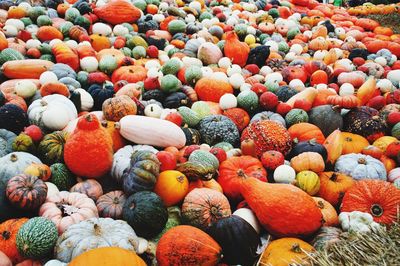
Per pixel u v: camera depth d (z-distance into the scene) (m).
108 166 2.17
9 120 2.41
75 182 2.19
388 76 3.85
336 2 8.49
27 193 1.86
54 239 1.75
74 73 3.17
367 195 2.09
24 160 2.09
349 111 2.97
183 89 3.12
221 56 3.81
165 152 2.21
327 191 2.27
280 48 4.39
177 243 1.74
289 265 1.68
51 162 2.24
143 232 1.90
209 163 2.24
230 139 2.71
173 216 2.04
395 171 2.47
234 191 2.23
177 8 4.83
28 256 1.72
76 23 3.98
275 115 2.91
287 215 1.90
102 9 4.27
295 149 2.57
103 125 2.40
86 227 1.80
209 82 3.15
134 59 3.76
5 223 1.81
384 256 1.64
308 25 5.41
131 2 4.81
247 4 5.65
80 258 1.57
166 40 4.23
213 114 2.94
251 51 3.89
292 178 2.27
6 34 3.59
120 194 2.06
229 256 1.81
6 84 2.90
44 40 3.63
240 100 3.01
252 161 2.36
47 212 1.88
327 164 2.53
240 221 1.85
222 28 4.55
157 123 2.44
